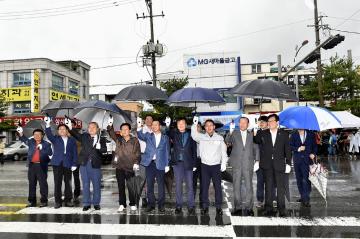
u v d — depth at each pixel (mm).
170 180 9102
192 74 40719
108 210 7836
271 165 7363
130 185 7797
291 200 8961
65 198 8531
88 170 7793
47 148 8383
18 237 5879
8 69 40781
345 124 18016
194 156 7664
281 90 8023
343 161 20109
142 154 8500
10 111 40000
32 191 8430
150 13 23547
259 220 6871
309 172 8250
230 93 8500
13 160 27609
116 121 8953
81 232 6141
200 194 8352
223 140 7504
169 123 8117
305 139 8227
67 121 7930
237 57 40125
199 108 39000
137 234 6000
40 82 40656
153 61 23531
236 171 7480
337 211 7660
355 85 28969
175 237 5816
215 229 6258
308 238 5715
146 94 9203
